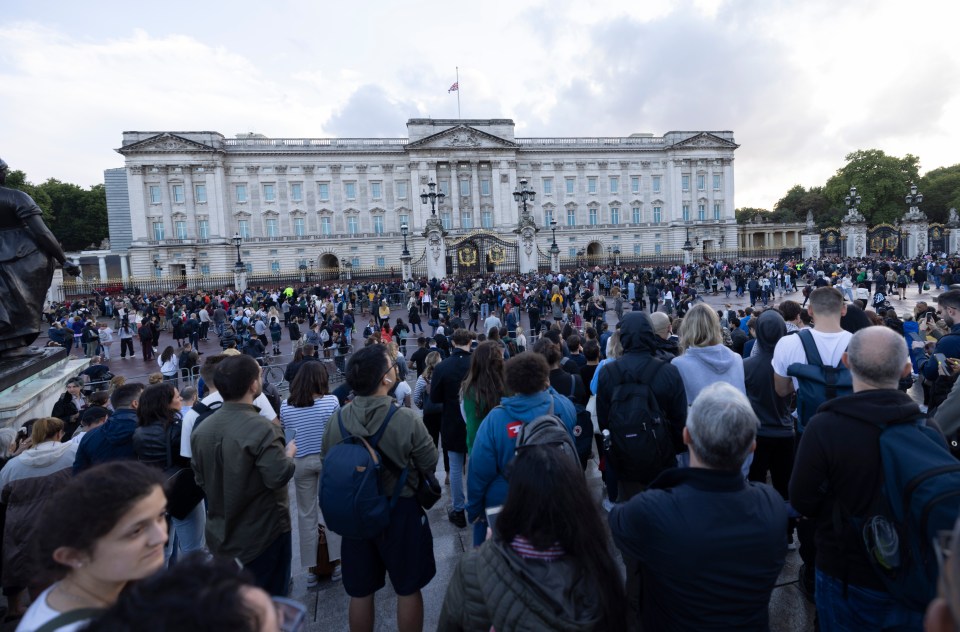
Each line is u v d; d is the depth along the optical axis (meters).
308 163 80.94
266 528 4.75
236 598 1.58
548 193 86.81
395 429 4.40
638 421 4.77
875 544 3.11
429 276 53.41
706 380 5.48
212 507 4.65
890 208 88.94
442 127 82.88
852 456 3.22
